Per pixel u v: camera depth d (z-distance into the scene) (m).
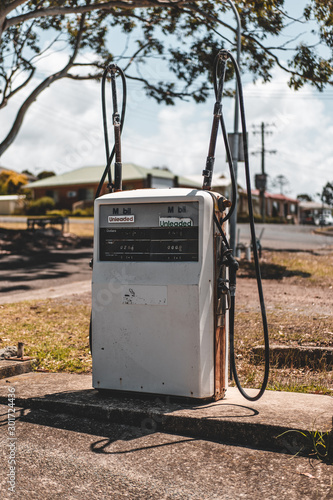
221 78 4.02
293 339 6.59
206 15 15.23
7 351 5.44
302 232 40.12
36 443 3.49
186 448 3.34
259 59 15.48
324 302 9.96
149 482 2.95
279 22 14.62
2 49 16.95
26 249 20.77
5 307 9.37
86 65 17.97
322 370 5.51
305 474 2.95
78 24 17.44
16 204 53.94
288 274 14.68
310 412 3.55
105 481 2.98
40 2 14.45
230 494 2.79
